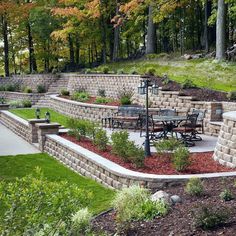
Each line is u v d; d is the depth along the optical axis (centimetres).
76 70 3959
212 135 1702
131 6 2775
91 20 3541
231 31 3381
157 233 638
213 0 2731
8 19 4056
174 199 762
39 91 3428
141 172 982
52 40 4003
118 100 2425
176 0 2686
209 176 905
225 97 1867
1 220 484
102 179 1076
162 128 1512
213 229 619
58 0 3653
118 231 666
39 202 493
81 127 1490
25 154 1545
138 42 4131
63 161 1386
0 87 3753
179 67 2467
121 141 1171
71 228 527
